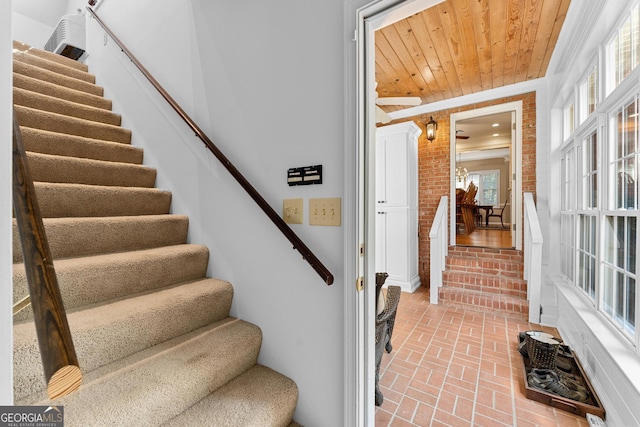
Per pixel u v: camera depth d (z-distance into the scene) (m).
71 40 3.43
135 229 1.74
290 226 1.37
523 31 2.40
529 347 1.99
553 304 2.87
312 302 1.30
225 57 1.65
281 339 1.42
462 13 2.18
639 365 1.34
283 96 1.38
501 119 5.18
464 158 8.74
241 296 1.62
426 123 4.30
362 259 1.17
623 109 1.64
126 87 2.67
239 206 1.61
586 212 2.19
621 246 1.66
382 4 1.06
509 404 1.71
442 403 1.72
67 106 2.44
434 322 2.93
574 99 2.55
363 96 1.14
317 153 1.26
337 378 1.22
